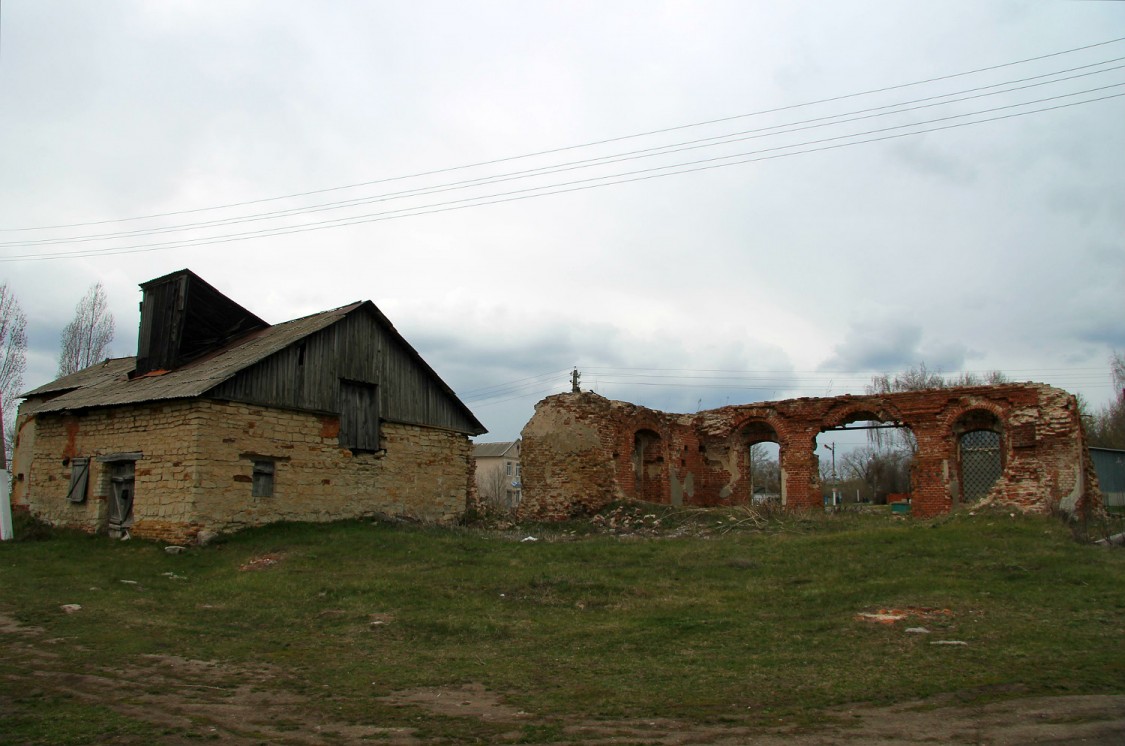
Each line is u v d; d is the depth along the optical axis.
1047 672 7.24
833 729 5.86
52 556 16.00
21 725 5.93
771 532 20.14
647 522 23.83
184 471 17.17
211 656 8.63
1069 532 16.22
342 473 20.58
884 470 56.22
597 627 10.25
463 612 11.22
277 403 18.98
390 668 8.20
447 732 5.98
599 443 26.62
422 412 23.42
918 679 7.18
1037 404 22.30
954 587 11.69
